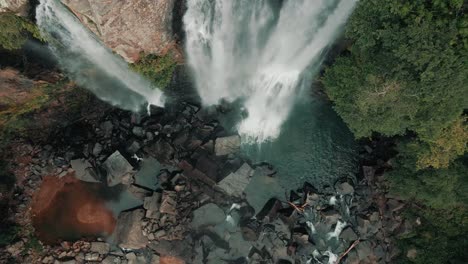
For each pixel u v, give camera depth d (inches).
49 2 991.6
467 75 875.4
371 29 966.4
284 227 1267.2
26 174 1258.6
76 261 1226.6
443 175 1085.8
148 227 1235.2
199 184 1264.8
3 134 1216.8
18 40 1036.5
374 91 932.0
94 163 1275.8
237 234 1266.0
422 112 970.1
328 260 1270.9
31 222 1248.2
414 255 1254.9
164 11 1052.5
